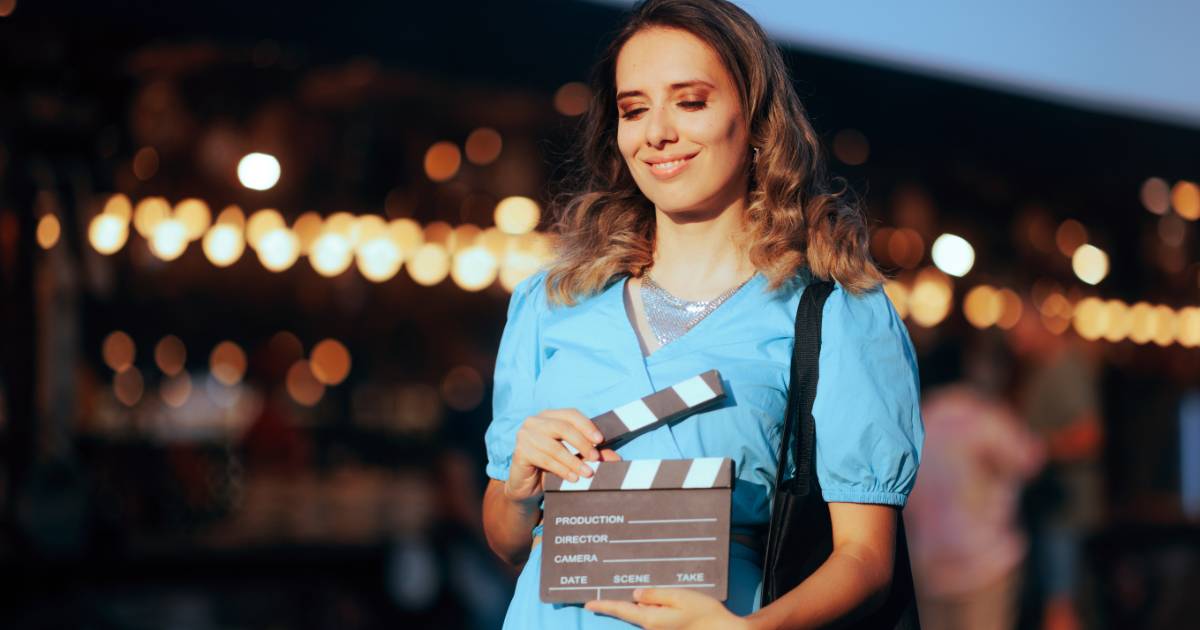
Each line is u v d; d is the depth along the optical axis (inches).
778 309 75.5
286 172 395.5
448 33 193.9
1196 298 533.0
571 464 70.4
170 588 299.3
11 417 290.2
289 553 312.8
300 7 185.8
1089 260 501.0
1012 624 228.1
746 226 78.2
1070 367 266.2
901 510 75.0
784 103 78.5
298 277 491.2
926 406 234.8
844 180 84.0
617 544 69.1
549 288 80.7
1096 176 282.0
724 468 68.8
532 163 413.4
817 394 73.4
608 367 75.9
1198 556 394.3
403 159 406.3
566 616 72.8
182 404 466.6
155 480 325.4
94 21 187.6
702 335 75.4
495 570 247.1
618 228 82.1
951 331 499.2
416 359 515.2
